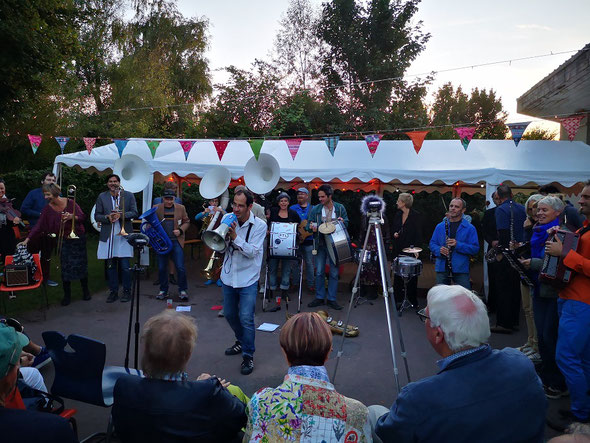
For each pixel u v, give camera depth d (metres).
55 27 10.14
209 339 5.01
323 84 17.02
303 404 1.56
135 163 6.76
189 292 7.04
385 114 16.14
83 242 6.21
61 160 8.08
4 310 5.82
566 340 3.05
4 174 11.63
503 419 1.45
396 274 5.85
